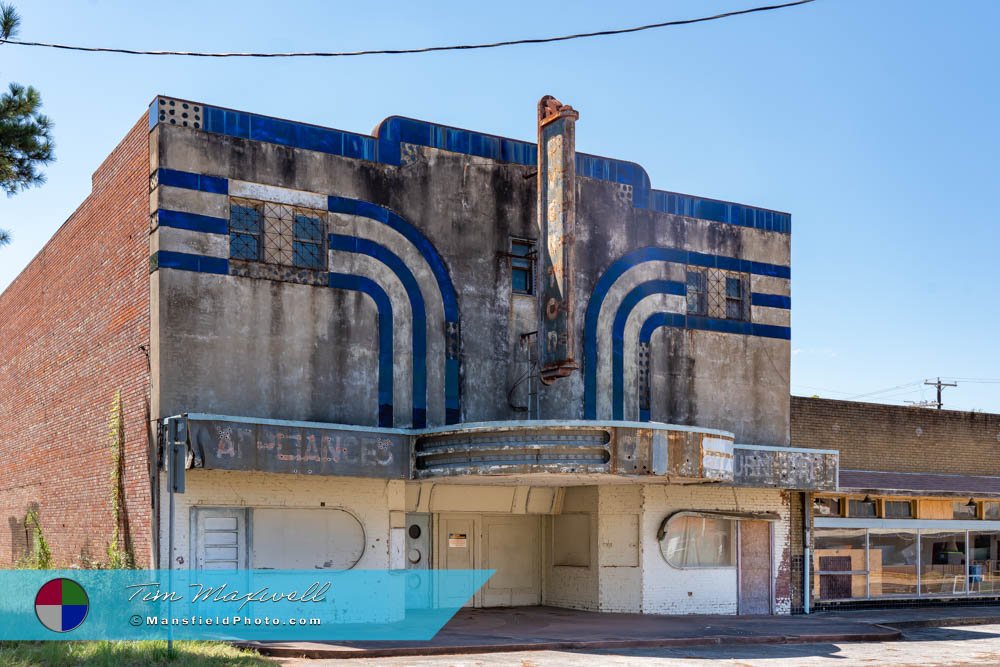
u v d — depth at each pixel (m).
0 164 18.34
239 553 18.55
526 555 24.06
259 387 19.03
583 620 20.98
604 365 22.91
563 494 23.83
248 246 19.30
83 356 22.67
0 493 30.08
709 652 17.17
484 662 15.02
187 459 17.08
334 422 19.67
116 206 20.83
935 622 23.34
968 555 27.78
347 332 20.05
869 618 23.52
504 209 22.19
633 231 23.73
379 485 20.03
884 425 28.06
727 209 25.23
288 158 19.80
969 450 29.61
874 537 26.20
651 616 21.94
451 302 21.28
